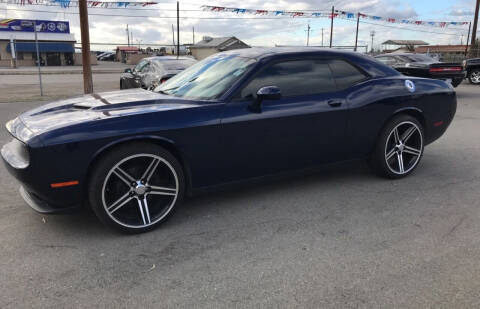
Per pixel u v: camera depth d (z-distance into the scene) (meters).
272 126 3.65
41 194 2.94
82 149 2.92
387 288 2.47
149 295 2.42
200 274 2.64
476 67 17.39
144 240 3.13
